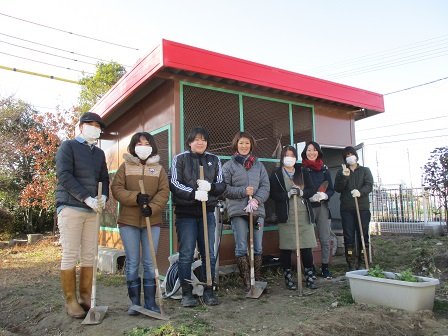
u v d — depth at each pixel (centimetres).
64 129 1292
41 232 1411
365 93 683
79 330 322
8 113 1440
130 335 295
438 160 909
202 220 388
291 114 614
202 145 389
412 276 363
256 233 442
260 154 570
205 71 483
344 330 306
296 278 512
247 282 432
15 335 346
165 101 522
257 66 537
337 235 688
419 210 1020
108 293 457
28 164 1391
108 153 758
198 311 361
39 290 488
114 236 705
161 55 454
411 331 313
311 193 453
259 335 295
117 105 604
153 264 345
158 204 352
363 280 374
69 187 338
